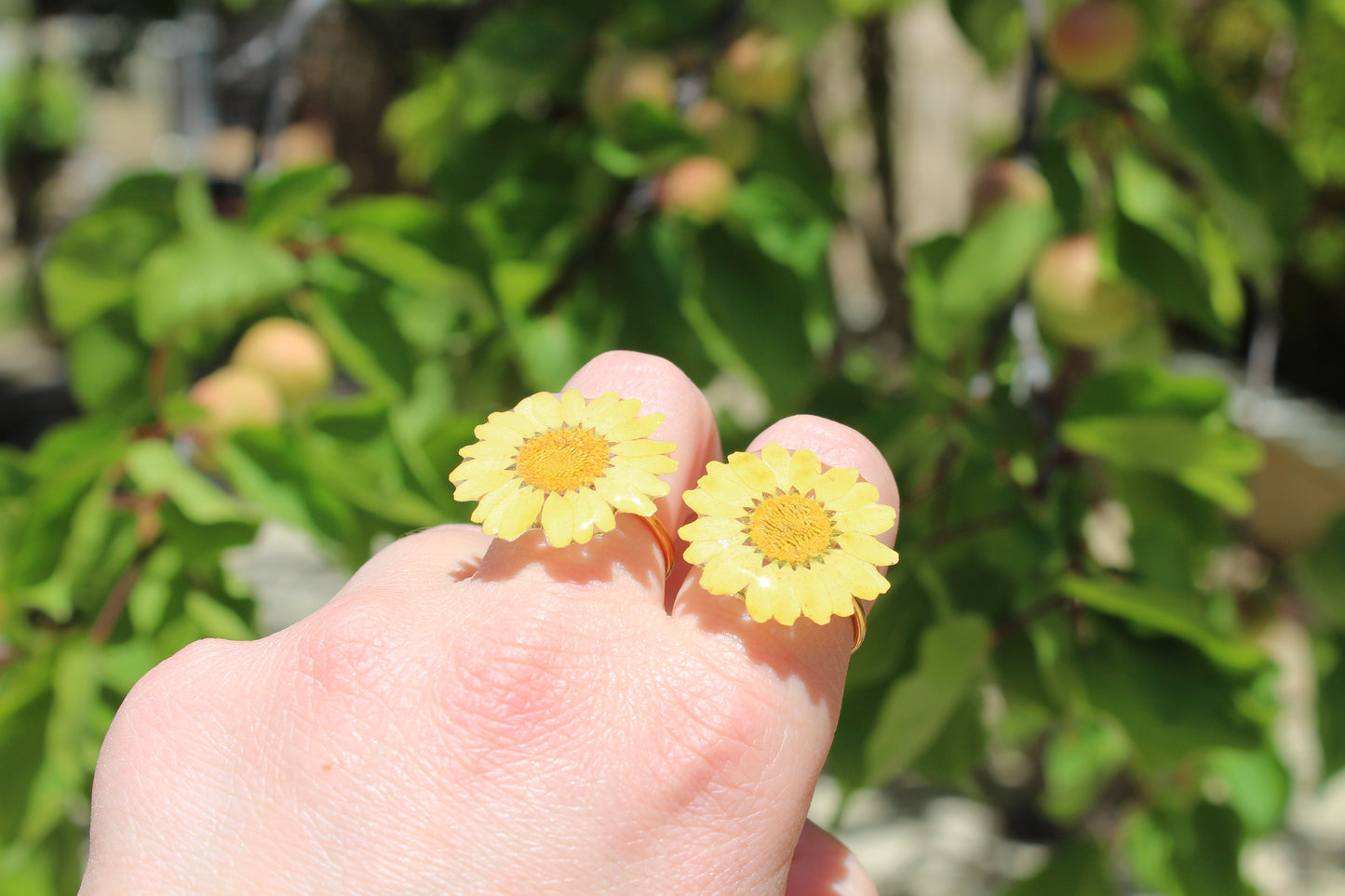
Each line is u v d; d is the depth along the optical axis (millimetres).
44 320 1993
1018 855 856
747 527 224
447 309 461
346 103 1051
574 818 213
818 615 217
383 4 865
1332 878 808
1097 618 359
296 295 398
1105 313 392
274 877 212
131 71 1582
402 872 211
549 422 234
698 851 215
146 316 333
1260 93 522
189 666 228
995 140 911
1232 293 476
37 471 351
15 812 330
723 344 445
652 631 223
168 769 220
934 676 341
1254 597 515
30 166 1812
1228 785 480
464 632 221
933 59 1031
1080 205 408
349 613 225
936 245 392
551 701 217
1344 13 440
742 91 472
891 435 390
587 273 474
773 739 219
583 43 497
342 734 217
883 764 362
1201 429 347
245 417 356
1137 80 400
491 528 222
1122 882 635
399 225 396
